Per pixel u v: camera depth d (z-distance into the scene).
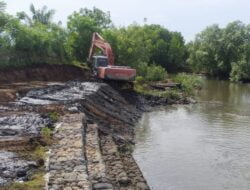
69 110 26.88
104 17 67.88
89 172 17.17
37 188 14.91
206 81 80.00
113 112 33.38
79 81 42.56
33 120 23.66
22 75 39.34
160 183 20.86
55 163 17.38
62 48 48.94
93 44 48.06
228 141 29.17
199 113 40.19
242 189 20.38
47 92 32.75
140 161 24.22
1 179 15.54
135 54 59.19
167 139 29.52
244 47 87.06
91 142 21.55
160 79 59.78
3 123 22.91
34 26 51.53
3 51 39.72
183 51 100.25
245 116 38.84
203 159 24.88
